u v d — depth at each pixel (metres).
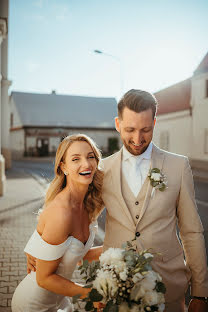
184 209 1.90
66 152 1.72
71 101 37.06
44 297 1.77
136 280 1.30
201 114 19.25
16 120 35.34
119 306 1.31
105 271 1.37
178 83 23.58
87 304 1.36
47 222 1.62
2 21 8.84
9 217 6.74
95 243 5.07
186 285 1.86
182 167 1.91
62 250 1.61
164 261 1.79
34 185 11.66
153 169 1.82
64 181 1.81
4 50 14.98
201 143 19.39
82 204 1.84
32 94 36.59
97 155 1.79
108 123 35.66
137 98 1.69
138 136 1.73
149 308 1.29
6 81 15.83
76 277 3.88
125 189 1.90
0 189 9.36
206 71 18.70
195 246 1.84
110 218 1.94
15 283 3.68
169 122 23.12
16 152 35.44
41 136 33.25
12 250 4.77
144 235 1.80
